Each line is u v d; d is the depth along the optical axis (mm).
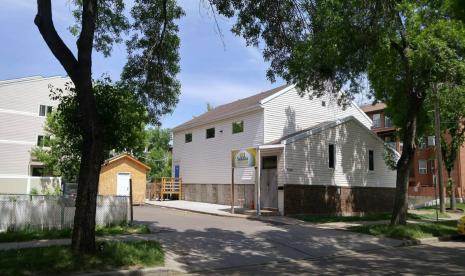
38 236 13352
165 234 15055
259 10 13383
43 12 9961
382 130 50438
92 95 10281
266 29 13883
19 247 11289
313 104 29031
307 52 15344
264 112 26656
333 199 25609
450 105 23828
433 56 16062
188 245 13320
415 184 47562
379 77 19406
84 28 10289
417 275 10195
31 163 36625
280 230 17281
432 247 15469
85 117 10195
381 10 14891
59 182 35906
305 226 19250
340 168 26297
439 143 29469
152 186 36938
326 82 18359
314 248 14133
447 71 16250
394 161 28000
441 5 16250
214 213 24047
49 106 37906
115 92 13336
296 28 13773
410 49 16688
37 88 37656
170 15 15422
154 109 15734
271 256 12734
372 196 27828
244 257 12352
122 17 14539
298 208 23938
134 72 15344
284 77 16141
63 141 21234
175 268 10531
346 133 26922
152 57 15453
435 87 18234
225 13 13609
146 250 11062
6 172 35562
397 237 16625
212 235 15344
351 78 17531
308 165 24766
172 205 29219
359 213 26875
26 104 37062
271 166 25391
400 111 22078
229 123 29875
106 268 9680
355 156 27234
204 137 32719
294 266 11562
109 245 10641
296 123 27984
